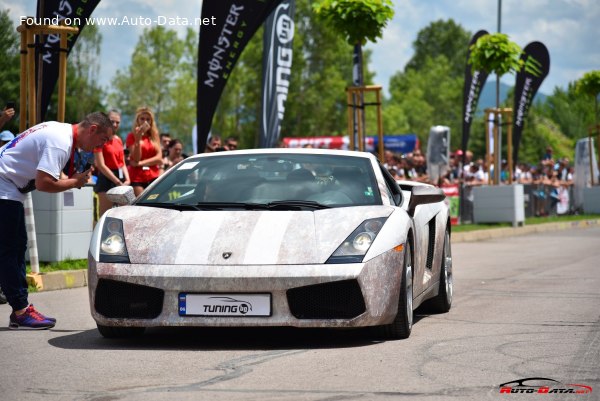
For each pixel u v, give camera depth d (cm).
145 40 12238
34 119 1384
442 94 16862
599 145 4866
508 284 1445
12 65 6412
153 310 820
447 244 1154
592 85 4841
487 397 616
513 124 3797
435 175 2930
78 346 852
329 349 823
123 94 12181
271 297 801
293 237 834
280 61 2231
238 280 796
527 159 11238
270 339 883
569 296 1258
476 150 13825
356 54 2269
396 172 2939
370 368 726
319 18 2280
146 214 888
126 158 1769
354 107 2269
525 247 2423
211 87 1841
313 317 810
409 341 869
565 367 727
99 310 835
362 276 810
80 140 933
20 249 970
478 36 3250
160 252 826
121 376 699
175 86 12188
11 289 965
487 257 2066
